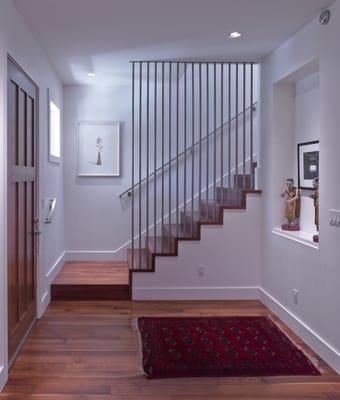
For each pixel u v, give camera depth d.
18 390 2.60
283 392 2.61
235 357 3.08
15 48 3.00
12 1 2.89
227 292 4.61
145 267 4.60
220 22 3.35
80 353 3.14
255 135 5.49
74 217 5.74
